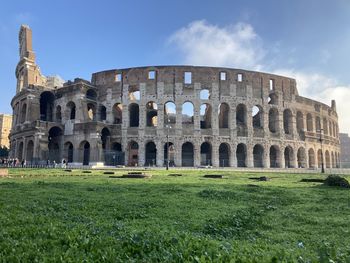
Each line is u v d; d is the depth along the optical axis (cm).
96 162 7762
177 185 2652
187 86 8625
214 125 8519
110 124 8538
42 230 948
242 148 8969
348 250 808
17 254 723
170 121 10031
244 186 2617
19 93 9281
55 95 9275
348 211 1477
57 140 8600
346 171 7381
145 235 884
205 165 8656
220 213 1371
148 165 8388
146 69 8769
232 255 684
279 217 1321
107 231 959
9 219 1113
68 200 1695
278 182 3275
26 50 9869
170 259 670
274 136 8981
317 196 2033
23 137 8656
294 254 752
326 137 10556
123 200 1714
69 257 696
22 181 2944
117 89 8856
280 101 9281
